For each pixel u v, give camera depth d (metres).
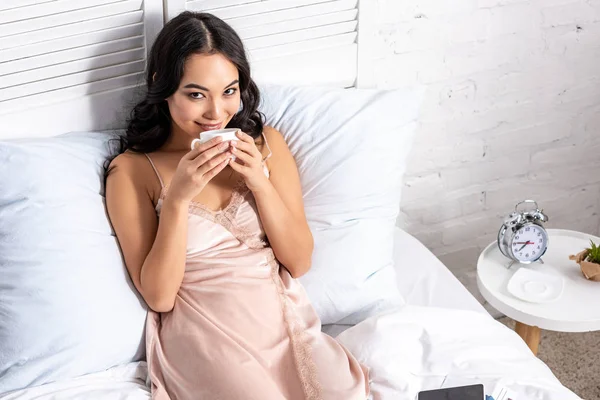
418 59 2.07
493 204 2.36
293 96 1.83
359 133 1.80
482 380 1.49
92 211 1.57
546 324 1.78
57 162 1.56
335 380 1.47
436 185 2.26
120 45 1.69
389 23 1.99
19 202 1.51
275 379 1.49
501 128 2.26
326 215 1.76
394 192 1.84
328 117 1.81
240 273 1.59
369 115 1.82
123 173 1.61
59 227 1.51
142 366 1.54
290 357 1.52
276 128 1.82
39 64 1.63
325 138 1.79
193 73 1.52
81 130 1.71
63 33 1.62
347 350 1.55
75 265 1.51
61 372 1.47
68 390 1.45
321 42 1.93
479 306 1.79
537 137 2.32
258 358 1.49
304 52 1.92
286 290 1.63
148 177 1.63
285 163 1.72
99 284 1.52
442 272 1.91
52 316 1.47
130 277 1.57
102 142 1.67
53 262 1.49
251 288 1.57
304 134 1.80
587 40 2.25
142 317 1.56
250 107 1.71
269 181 1.67
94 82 1.70
